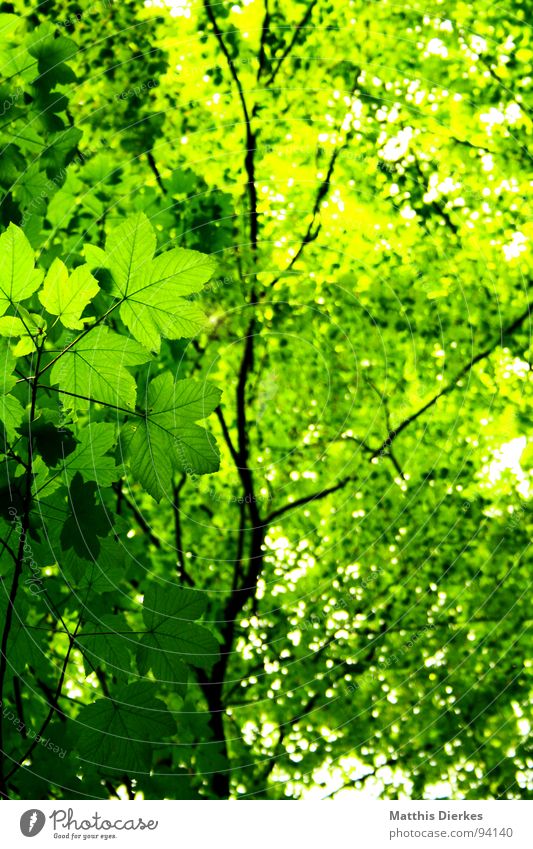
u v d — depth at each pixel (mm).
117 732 2105
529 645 9070
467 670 9023
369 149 8844
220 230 4770
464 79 8641
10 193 2574
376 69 8688
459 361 9266
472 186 9000
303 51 8352
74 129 2635
